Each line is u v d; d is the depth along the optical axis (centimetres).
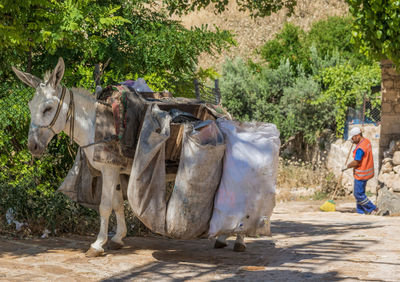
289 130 2150
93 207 659
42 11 768
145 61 977
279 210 1317
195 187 542
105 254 613
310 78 2256
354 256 584
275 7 1061
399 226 853
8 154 847
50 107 571
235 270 528
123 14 1014
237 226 541
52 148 870
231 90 2253
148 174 554
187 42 991
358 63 2347
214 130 550
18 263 552
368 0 1073
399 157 1217
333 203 1298
